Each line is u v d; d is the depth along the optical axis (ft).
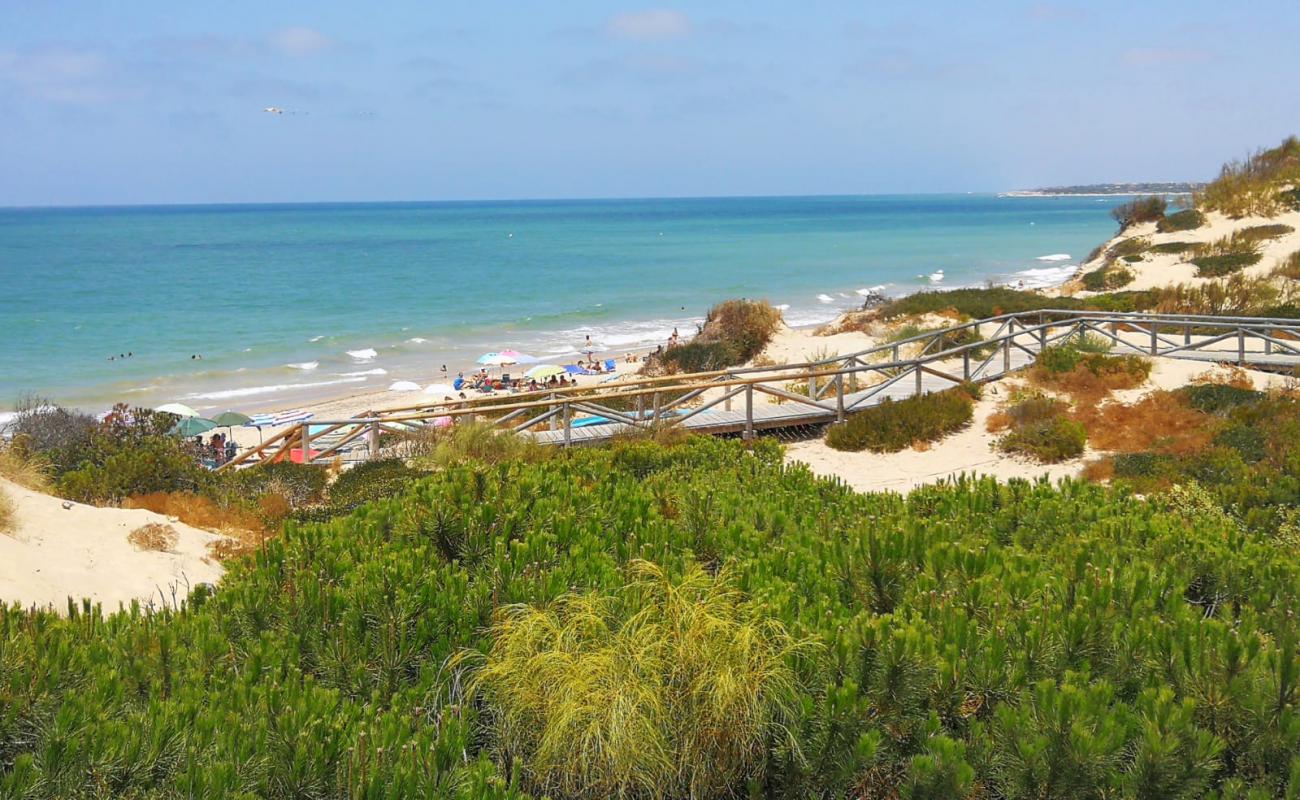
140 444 45.14
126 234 442.09
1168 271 108.68
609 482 28.12
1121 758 13.10
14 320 152.35
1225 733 13.88
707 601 15.69
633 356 116.78
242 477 42.50
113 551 28.35
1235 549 21.93
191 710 13.62
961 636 15.61
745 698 13.80
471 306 170.81
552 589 17.83
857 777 13.58
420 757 12.84
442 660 16.11
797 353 90.58
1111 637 15.64
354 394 102.83
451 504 22.16
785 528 23.45
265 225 552.00
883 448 50.57
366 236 413.59
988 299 100.99
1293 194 122.42
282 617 17.56
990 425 52.01
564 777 13.89
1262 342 69.51
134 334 140.46
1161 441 45.96
